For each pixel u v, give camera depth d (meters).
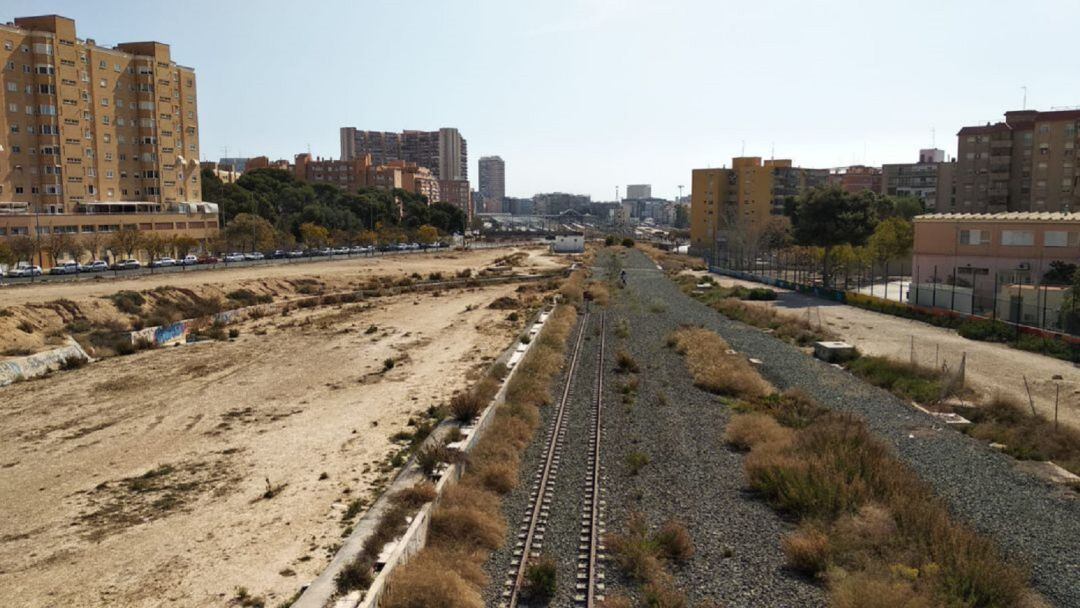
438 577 14.16
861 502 18.08
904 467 20.80
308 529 18.69
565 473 21.42
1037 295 43.94
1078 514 18.11
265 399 32.97
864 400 29.80
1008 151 105.50
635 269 116.81
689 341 43.97
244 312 60.31
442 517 17.61
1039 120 101.94
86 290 61.47
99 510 20.30
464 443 23.00
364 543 16.09
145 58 106.19
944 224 59.34
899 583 13.86
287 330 53.75
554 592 14.34
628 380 34.34
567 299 68.44
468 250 162.50
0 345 41.06
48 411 31.12
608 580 14.86
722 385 32.38
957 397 29.81
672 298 73.50
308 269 93.50
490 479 20.48
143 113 106.81
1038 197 102.69
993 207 107.38
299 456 24.69
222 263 95.31
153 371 39.28
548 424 26.92
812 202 78.06
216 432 27.81
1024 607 13.64
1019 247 55.66
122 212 103.56
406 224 181.88
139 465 24.16
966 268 58.31
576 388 32.78
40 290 61.16
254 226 115.00
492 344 46.53
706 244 160.50
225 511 20.02
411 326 55.47
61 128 94.75
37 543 18.19
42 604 15.18
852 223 75.56
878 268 84.62
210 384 36.09
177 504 20.62
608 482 20.66
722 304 64.94
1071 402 29.28
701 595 14.34
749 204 161.25
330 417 29.62
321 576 14.87
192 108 116.44
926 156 185.12
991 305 49.34
